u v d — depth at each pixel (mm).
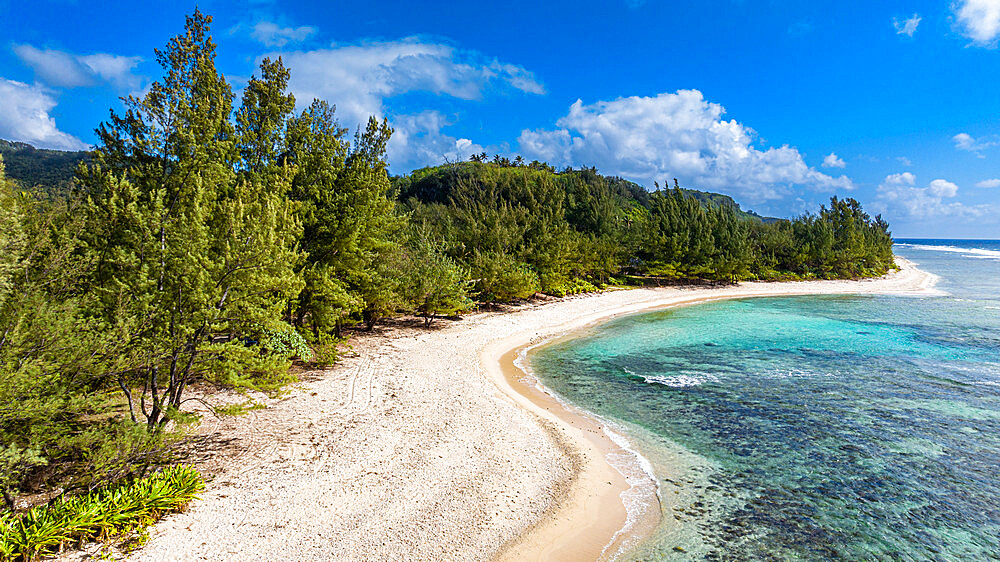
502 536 10141
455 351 26422
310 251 21656
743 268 63562
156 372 10656
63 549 8250
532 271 45688
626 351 28734
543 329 34938
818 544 10258
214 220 12000
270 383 12367
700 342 31359
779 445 15234
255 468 11805
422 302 31359
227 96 17094
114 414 12367
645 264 62000
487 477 12445
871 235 87438
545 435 15664
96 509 8641
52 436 8656
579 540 10258
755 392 20625
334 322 21578
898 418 17406
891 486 12680
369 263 25969
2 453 7809
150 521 9156
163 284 10641
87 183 12859
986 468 13570
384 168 25031
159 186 12297
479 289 39688
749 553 9953
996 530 10734
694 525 10953
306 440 13617
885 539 10445
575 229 67688
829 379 22562
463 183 91812
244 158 19312
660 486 12703
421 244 34719
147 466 10383
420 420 15828
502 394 19812
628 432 16328
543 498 11789
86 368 9148
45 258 9391
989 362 25688
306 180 21500
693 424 17031
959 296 56719
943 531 10719
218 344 11086
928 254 158125
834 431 16297
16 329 7961
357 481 11586
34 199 11266
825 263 75750
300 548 9062
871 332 34625
